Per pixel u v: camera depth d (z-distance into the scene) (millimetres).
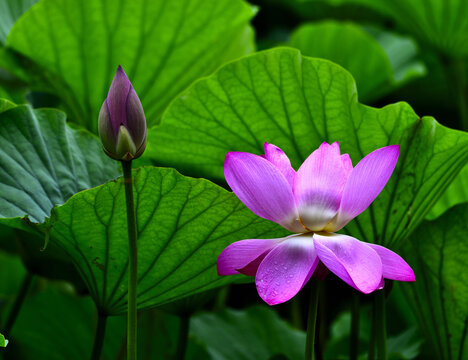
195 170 2244
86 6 2432
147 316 2562
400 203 2104
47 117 2176
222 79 2137
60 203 2090
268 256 1850
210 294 2266
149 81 2588
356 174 1867
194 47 2547
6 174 2070
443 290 2207
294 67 2113
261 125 2164
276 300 1822
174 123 2182
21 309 2727
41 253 2324
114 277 2055
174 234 2020
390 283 2098
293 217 1873
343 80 2098
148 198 1987
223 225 2020
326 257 1822
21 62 2518
